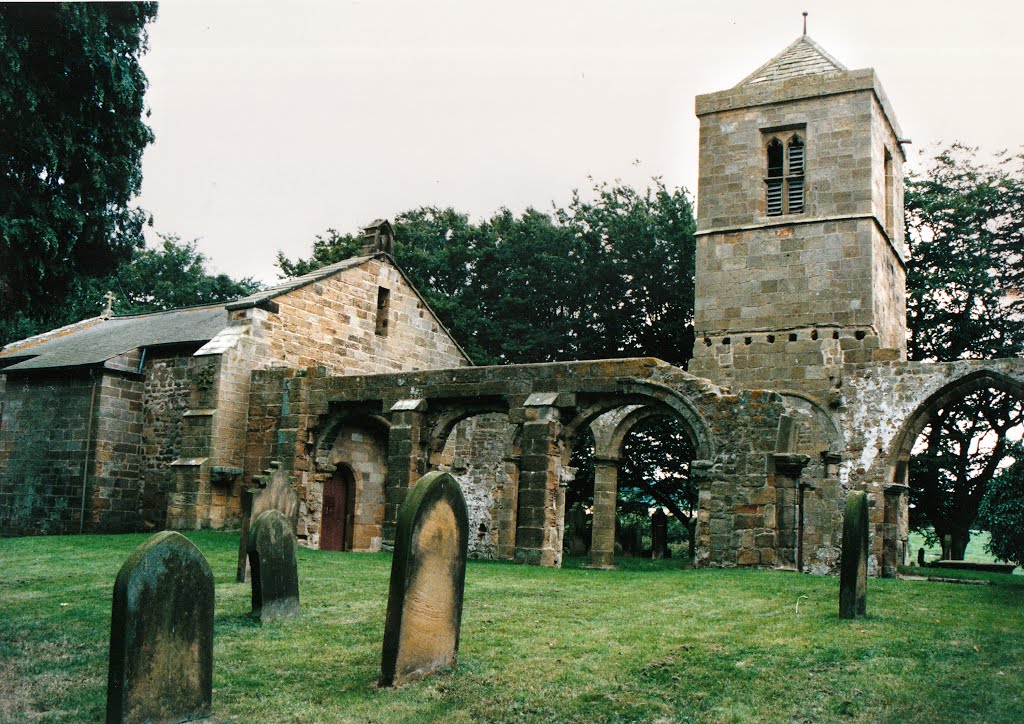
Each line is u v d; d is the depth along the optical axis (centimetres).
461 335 4222
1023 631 1105
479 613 1195
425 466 2284
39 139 1650
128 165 1866
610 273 3984
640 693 849
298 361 2661
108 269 1989
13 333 4462
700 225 2605
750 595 1366
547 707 811
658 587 1452
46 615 1176
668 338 3891
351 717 786
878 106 2552
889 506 2208
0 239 1620
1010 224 3375
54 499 2666
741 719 782
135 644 732
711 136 2644
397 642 861
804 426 2345
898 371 2267
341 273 2809
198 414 2453
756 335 2478
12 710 799
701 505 1916
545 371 2144
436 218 5012
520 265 4303
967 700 820
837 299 2408
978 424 3325
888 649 993
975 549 4612
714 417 1936
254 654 975
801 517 2134
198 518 2377
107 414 2641
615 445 2369
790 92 2550
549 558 2047
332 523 2559
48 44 1634
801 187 2555
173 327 2938
